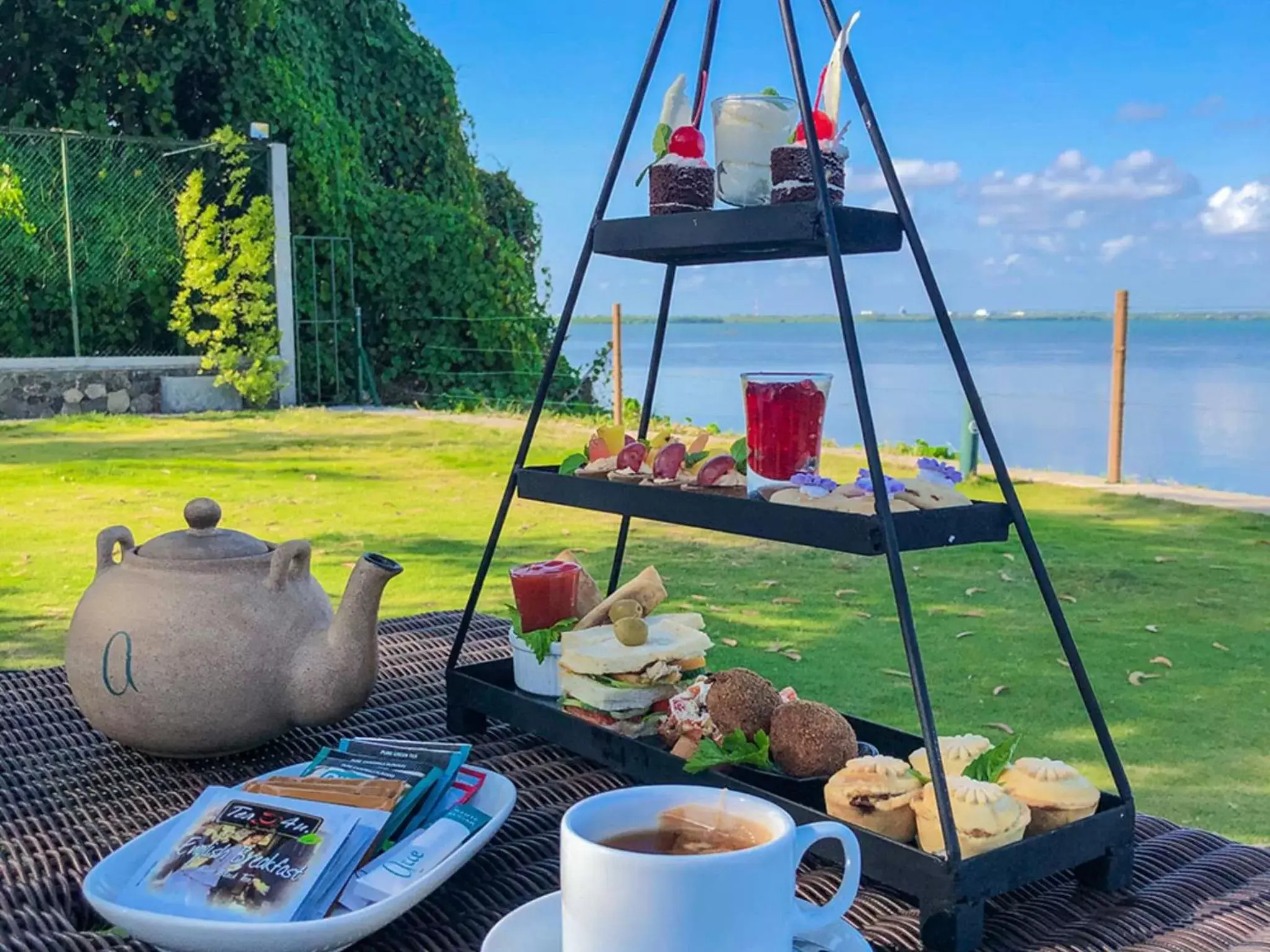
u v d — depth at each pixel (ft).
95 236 27.68
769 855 1.92
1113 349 17.37
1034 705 8.32
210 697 3.21
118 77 27.48
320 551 13.10
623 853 1.88
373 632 3.38
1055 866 2.55
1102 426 27.50
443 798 2.82
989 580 11.87
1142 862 2.83
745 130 3.56
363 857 2.44
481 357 32.30
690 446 3.92
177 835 2.51
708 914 1.87
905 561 12.69
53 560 12.57
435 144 33.83
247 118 28.63
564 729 3.44
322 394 30.71
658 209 3.61
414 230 31.35
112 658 3.23
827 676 8.91
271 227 28.37
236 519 14.80
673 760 3.08
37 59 27.14
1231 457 22.81
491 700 3.65
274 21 28.43
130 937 2.39
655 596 3.73
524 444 3.90
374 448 21.43
